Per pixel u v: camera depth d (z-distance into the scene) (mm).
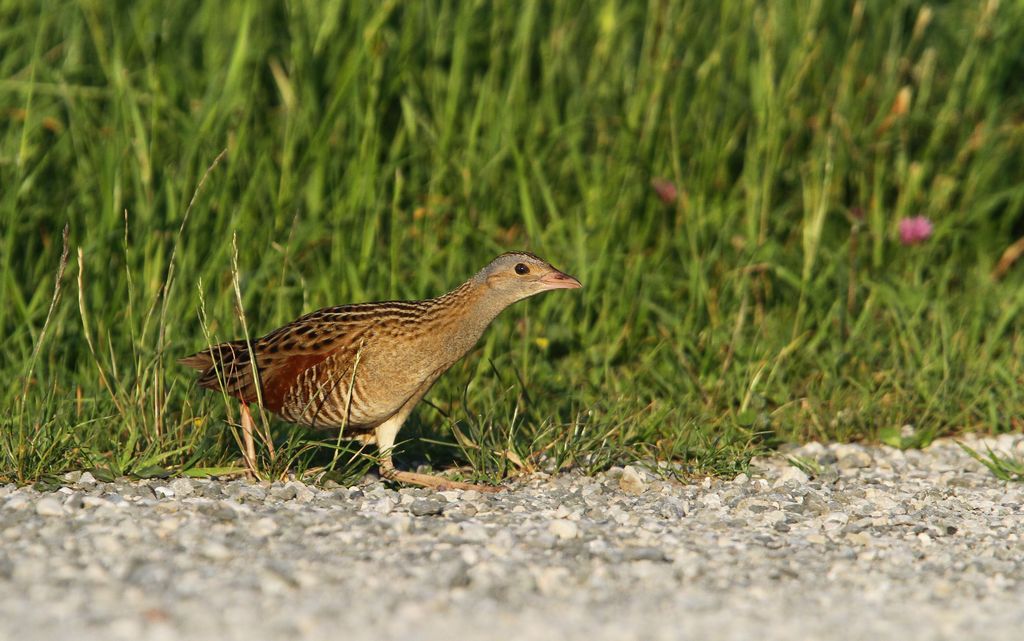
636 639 7836
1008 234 17812
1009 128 17906
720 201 16812
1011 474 12742
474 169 16141
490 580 8922
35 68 15898
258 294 14695
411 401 12062
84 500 10508
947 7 18594
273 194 15125
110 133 15562
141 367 12625
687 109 17219
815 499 11547
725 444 12867
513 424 12539
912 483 12523
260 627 7816
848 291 15773
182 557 9156
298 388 11711
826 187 15695
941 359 14641
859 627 8242
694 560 9648
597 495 11750
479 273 12000
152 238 14297
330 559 9273
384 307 11844
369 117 15578
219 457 12227
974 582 9352
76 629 7656
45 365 13594
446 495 11609
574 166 16688
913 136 17984
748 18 17281
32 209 15258
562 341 14719
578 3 17797
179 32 17562
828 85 17641
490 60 17047
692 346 14609
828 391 14414
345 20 16656
